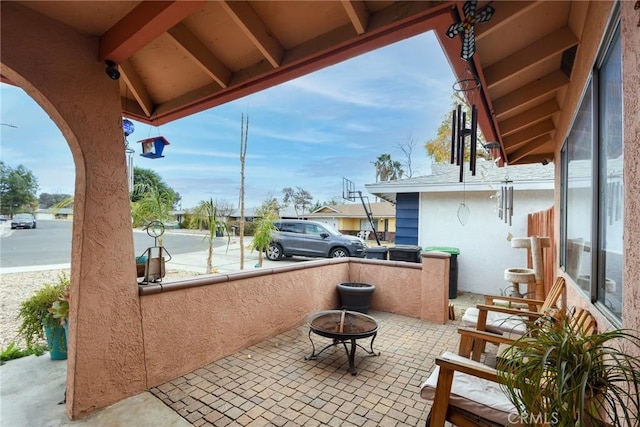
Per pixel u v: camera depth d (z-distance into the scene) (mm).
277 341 3924
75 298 2395
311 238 11344
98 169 2467
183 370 3061
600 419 1150
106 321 2516
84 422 2330
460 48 2172
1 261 10781
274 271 4074
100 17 2252
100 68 2479
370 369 3230
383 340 4031
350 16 1972
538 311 3424
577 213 2711
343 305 5188
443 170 8852
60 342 3256
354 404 2619
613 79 1602
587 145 2242
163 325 2908
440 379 1863
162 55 2863
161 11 2016
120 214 2609
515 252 6840
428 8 1875
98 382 2473
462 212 6332
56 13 2193
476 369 1755
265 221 8789
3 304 5699
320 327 3332
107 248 2525
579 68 2412
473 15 1808
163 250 3090
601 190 1878
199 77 3068
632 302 1213
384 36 2135
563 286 3416
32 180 31062
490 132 3656
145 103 3365
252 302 3783
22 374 3000
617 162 1564
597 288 1935
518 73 2574
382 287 5324
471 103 2699
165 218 6289
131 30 2189
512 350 1413
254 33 2250
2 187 30469
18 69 2090
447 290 4824
